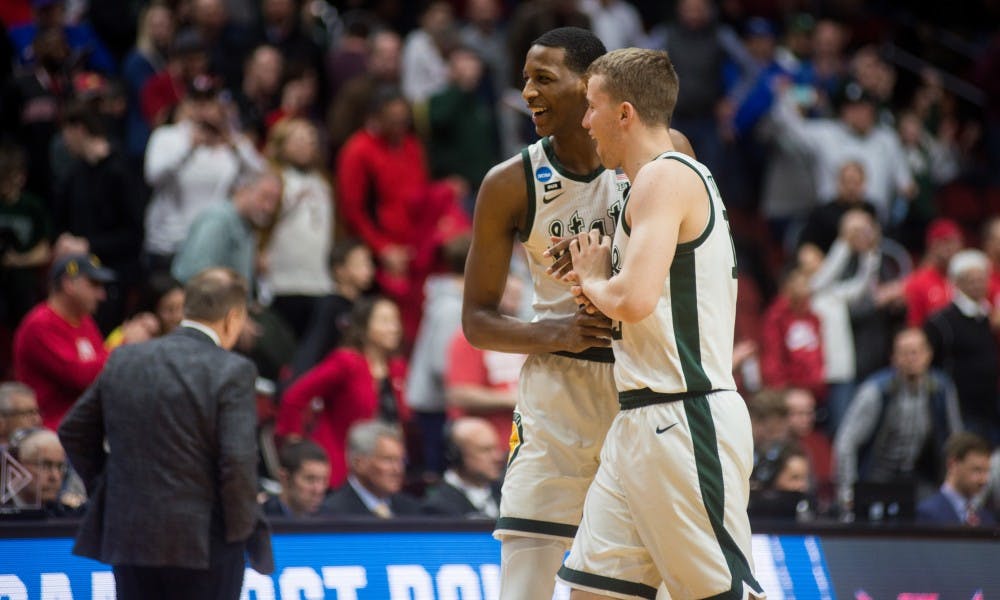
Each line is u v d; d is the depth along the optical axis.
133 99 13.41
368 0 17.80
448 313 10.80
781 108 15.55
